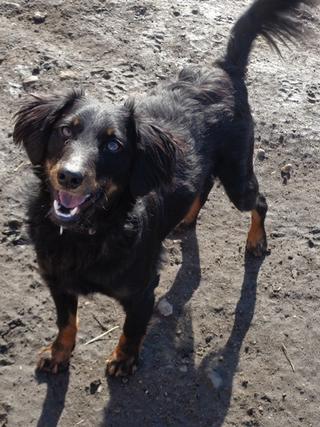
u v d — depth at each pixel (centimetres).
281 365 94
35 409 84
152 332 95
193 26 154
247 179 102
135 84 134
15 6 147
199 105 94
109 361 89
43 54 135
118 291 80
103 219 75
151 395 88
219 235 112
